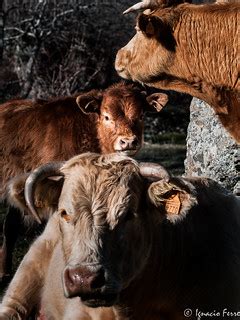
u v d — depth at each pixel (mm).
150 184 6324
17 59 31875
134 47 11125
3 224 13156
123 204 6105
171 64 10812
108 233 6016
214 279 7000
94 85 32031
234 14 10539
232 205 7574
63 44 31688
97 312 6672
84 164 6336
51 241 7562
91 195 6113
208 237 7145
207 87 10789
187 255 6953
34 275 7570
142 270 6539
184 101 31453
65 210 6152
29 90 30562
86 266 5812
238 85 10609
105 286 5809
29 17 32188
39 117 13164
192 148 12648
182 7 10812
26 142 13102
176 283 6871
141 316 6762
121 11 33031
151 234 6473
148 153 23172
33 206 6324
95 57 32094
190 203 6281
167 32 10719
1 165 13242
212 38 10570
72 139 12875
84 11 32625
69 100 13195
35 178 6371
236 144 11867
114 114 12547
